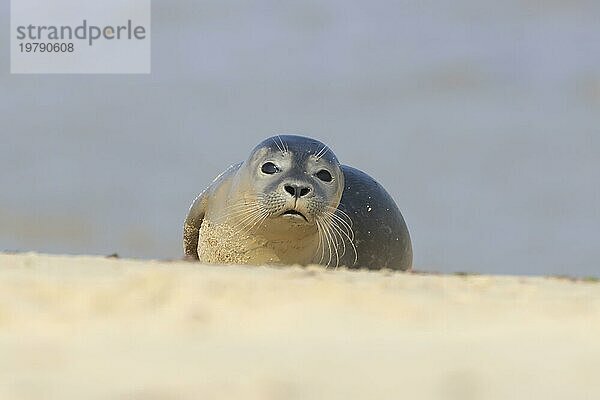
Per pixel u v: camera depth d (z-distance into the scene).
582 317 18.97
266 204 32.09
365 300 19.52
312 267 25.14
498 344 16.78
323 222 32.84
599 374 15.06
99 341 16.97
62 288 19.64
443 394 14.24
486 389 14.46
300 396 14.12
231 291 19.62
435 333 17.69
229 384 14.54
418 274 24.72
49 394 14.11
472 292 21.12
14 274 20.84
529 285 22.78
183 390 14.29
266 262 33.59
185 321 18.17
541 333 17.58
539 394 14.36
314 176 32.53
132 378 14.85
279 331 17.75
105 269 22.00
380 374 14.98
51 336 17.31
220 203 34.50
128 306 18.92
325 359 15.81
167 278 20.06
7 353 16.14
